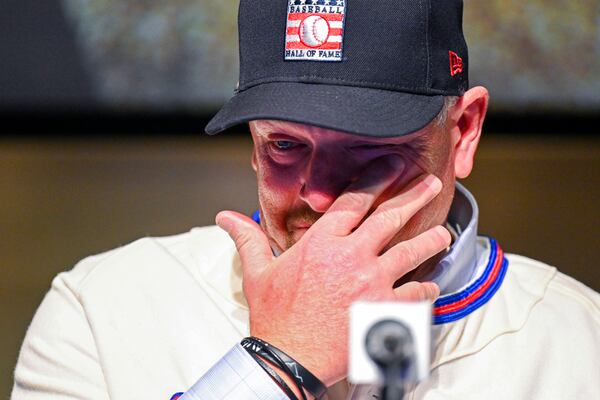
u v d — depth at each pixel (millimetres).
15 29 12086
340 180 3176
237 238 3240
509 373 3561
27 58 12172
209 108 12344
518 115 11852
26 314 9586
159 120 12461
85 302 3859
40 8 12031
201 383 3021
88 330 3822
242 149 12805
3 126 12477
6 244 10586
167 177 11914
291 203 3299
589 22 11328
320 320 2928
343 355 2922
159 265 3959
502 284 3842
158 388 3588
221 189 11609
